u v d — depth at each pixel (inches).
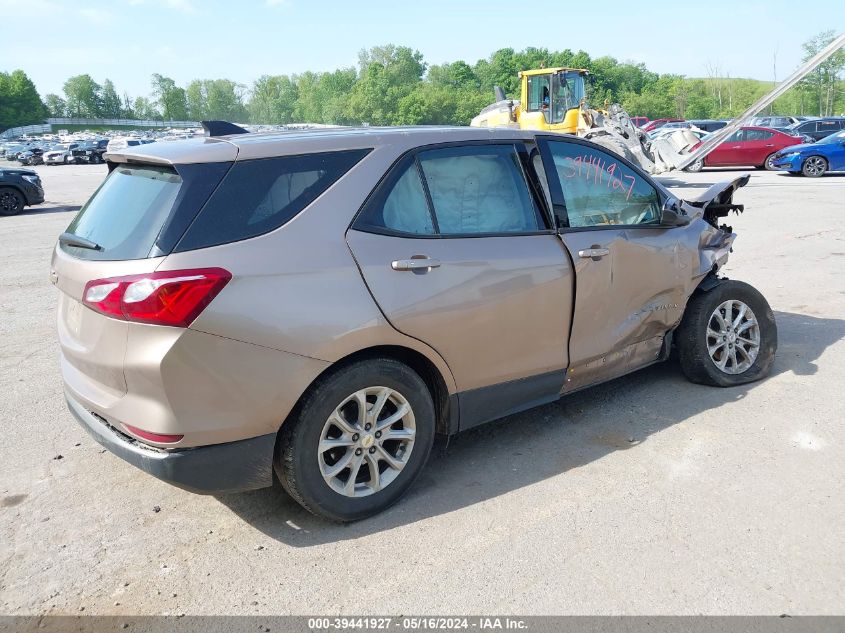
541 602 108.4
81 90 7017.7
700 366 186.7
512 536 126.0
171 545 127.3
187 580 117.0
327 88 6151.6
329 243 124.0
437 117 5002.5
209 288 111.4
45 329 269.0
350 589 113.3
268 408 118.4
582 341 159.5
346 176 129.9
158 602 111.7
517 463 153.3
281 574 117.6
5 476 153.6
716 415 172.7
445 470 151.8
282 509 138.6
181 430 113.8
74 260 125.6
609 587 111.3
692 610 105.6
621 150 672.4
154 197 121.1
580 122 759.7
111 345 115.7
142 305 109.9
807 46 2628.0
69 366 137.7
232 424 116.7
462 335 137.8
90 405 124.2
